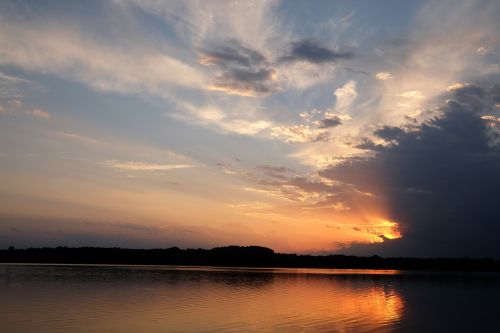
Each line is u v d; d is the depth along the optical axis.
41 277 83.88
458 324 39.62
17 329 32.69
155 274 105.38
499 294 70.69
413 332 35.41
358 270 190.12
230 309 44.34
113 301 48.91
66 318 37.31
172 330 32.91
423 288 80.75
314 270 177.38
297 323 37.22
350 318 40.84
